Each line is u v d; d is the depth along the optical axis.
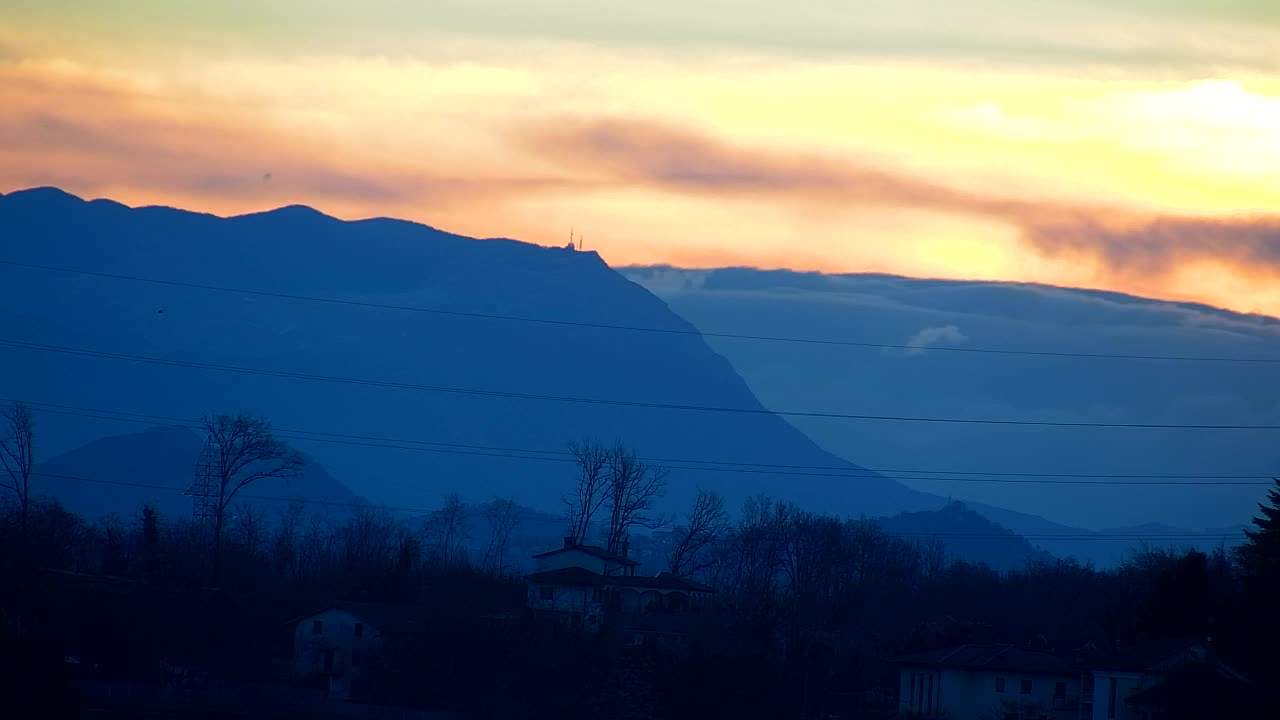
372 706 122.19
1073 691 129.62
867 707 139.88
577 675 128.62
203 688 127.94
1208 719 106.56
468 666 131.62
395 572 168.38
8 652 106.81
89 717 107.94
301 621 142.12
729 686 126.38
